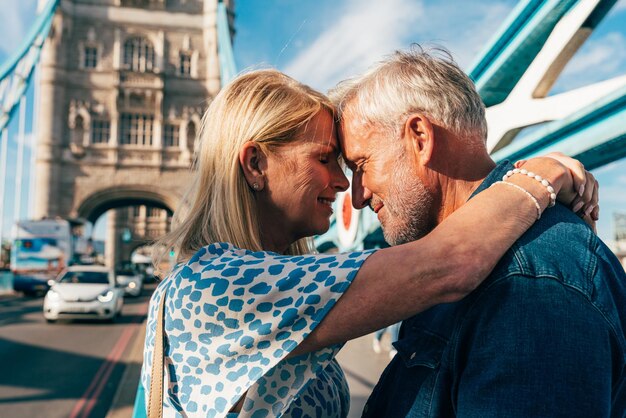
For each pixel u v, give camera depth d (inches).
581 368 29.8
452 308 38.3
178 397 36.8
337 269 33.9
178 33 1792.6
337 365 51.1
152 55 1781.5
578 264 33.3
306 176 45.4
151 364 40.3
